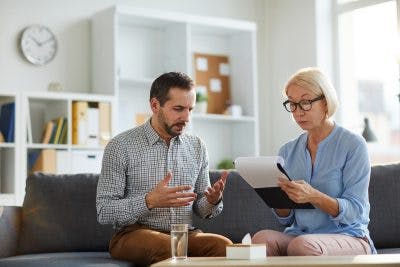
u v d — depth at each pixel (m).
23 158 5.72
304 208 3.07
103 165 3.36
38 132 6.21
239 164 3.03
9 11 6.20
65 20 6.44
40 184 3.74
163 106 3.33
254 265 2.26
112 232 3.71
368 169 3.19
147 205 3.12
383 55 6.70
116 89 6.20
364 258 2.40
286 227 3.54
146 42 6.79
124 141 3.37
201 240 3.15
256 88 6.98
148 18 6.43
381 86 6.76
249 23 6.95
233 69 7.21
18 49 6.23
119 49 6.64
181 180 3.43
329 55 7.05
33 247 3.64
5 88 6.15
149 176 3.37
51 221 3.67
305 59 7.11
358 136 3.24
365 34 6.86
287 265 2.24
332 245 2.96
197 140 3.54
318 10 7.02
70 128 5.98
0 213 3.59
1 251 3.50
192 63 7.04
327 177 3.21
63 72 6.40
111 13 6.24
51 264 3.08
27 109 5.77
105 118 6.15
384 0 6.62
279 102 7.36
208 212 3.40
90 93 6.50
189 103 3.33
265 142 7.43
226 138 7.22
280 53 7.38
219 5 7.27
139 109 6.70
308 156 3.29
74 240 3.68
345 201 3.06
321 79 3.21
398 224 3.83
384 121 6.80
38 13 6.32
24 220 3.69
